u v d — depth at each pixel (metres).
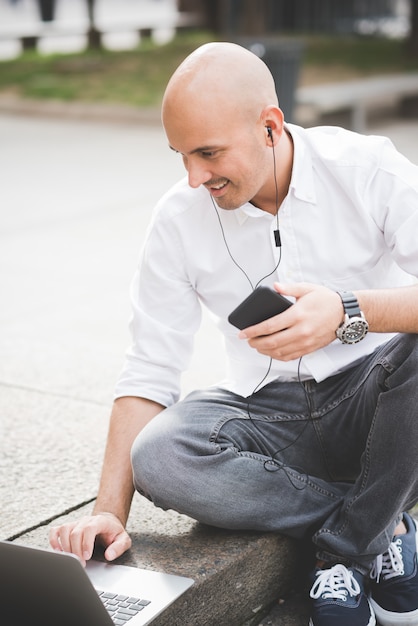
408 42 17.84
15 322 5.01
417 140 10.45
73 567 2.01
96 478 3.16
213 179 2.39
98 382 4.09
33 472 3.21
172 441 2.54
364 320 2.34
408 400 2.37
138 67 16.75
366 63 17.19
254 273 2.62
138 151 10.27
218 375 4.12
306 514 2.62
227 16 21.27
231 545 2.61
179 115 2.32
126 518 2.63
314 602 2.53
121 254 6.37
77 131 11.74
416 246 2.47
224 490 2.53
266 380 2.70
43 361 4.37
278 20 23.19
